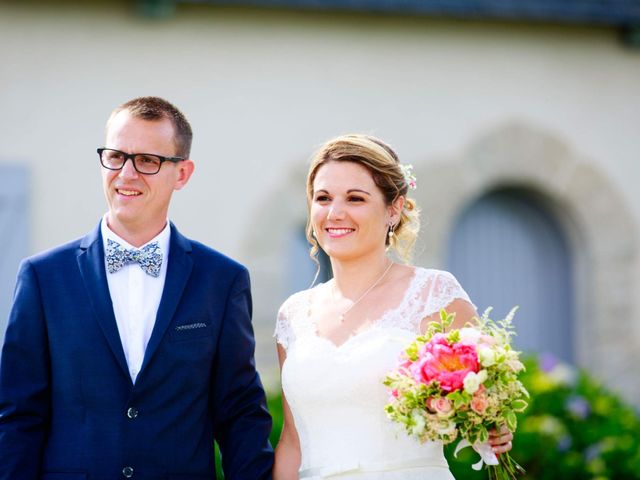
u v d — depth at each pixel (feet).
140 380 14.66
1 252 30.71
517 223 37.27
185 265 15.52
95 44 31.45
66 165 31.14
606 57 36.78
